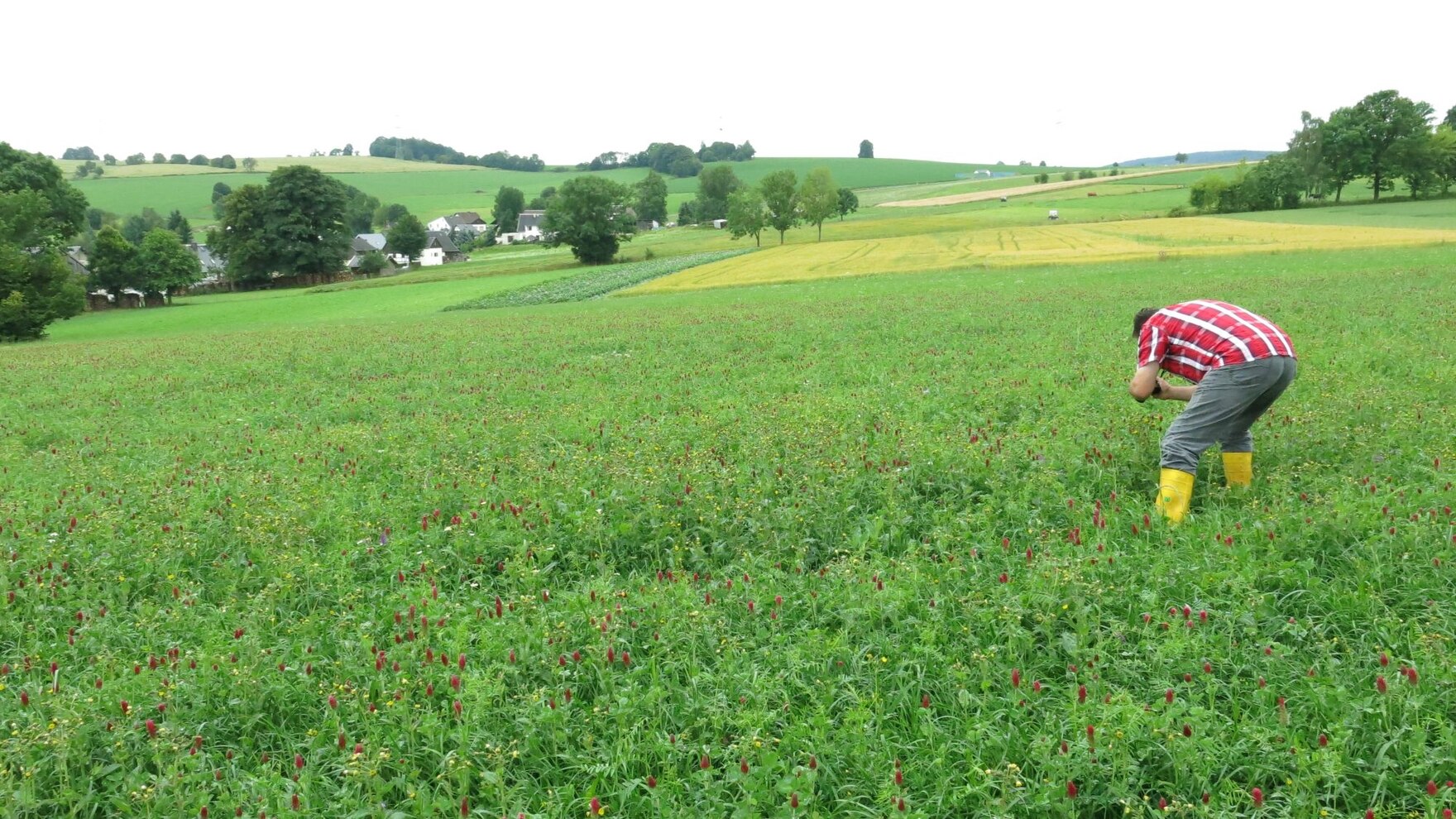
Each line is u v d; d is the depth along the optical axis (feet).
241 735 17.03
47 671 19.79
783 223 412.57
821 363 58.59
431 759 15.75
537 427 41.75
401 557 24.06
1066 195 538.47
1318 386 37.14
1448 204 338.54
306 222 393.91
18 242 210.18
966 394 42.19
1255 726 14.17
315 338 117.08
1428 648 15.83
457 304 205.98
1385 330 54.29
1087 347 56.18
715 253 328.90
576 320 121.19
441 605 20.72
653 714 16.48
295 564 24.04
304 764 15.75
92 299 339.77
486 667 17.71
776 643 18.57
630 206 371.35
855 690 16.76
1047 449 29.12
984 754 14.73
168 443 46.55
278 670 18.25
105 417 59.52
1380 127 367.45
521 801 14.49
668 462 31.45
